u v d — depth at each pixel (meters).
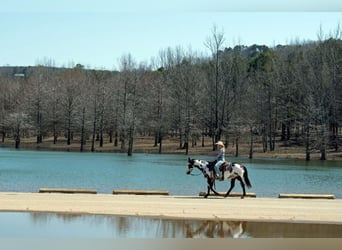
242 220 17.30
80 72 115.44
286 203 21.27
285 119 88.25
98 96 92.56
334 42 85.50
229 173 23.30
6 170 45.62
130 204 19.95
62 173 43.66
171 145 93.31
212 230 15.88
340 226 16.72
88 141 100.44
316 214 18.50
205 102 90.62
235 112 88.81
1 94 104.00
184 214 18.03
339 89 83.00
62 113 95.50
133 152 86.88
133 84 90.62
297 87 87.56
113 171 46.94
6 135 105.00
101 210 18.48
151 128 90.94
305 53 93.56
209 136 98.19
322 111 77.81
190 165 23.50
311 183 39.34
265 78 92.06
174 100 89.56
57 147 92.69
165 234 15.29
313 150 80.12
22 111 97.06
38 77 101.88
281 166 59.56
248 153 81.31
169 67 102.44
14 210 18.31
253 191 32.53
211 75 92.62
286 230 16.03
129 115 86.50
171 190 32.03
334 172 50.59
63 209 18.59
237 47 98.38
